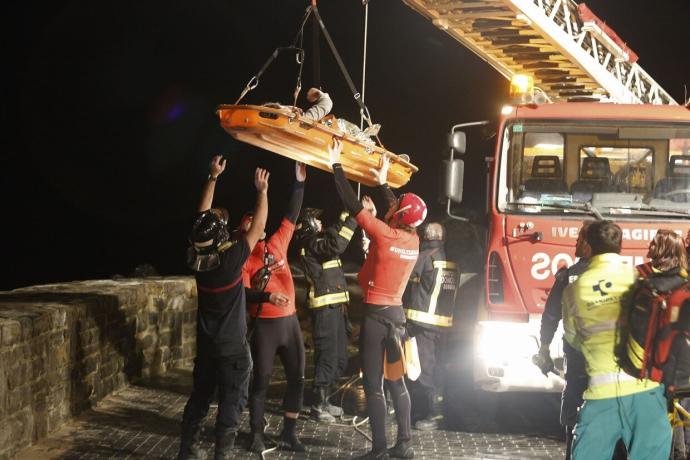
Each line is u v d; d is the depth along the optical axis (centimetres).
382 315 604
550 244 689
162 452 630
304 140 627
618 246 451
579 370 540
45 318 650
